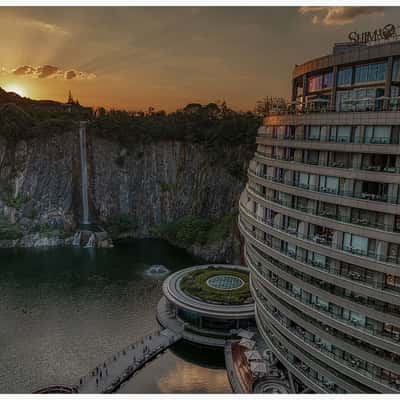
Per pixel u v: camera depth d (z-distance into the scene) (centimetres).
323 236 5806
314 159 5981
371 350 5322
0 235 18500
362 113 5138
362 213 5234
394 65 5312
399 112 4778
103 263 16350
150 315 11650
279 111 7138
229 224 17838
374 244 5084
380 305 5125
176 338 10238
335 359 5756
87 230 19788
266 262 7025
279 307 6769
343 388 5772
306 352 6369
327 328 5866
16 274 14900
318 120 5772
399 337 4988
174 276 13012
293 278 6278
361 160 5247
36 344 9956
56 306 12125
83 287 13650
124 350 9569
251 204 7881
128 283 14075
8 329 10681
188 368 9244
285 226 6531
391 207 4831
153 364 9344
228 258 16988
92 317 11450
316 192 5772
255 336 10194
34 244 18688
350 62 5694
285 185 6425
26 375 8694
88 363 9175
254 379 8112
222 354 9869
